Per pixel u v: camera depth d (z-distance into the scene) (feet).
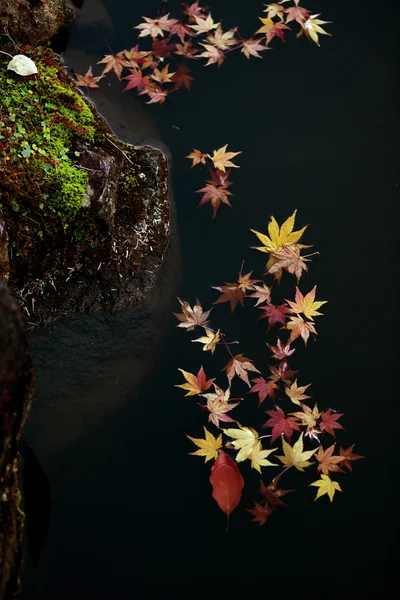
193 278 11.56
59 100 10.46
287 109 13.51
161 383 10.69
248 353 10.89
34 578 9.08
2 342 5.64
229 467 9.38
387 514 9.86
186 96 13.50
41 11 11.62
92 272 10.46
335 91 13.79
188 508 9.84
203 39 14.24
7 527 6.47
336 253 11.99
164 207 11.35
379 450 10.31
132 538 9.61
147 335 10.79
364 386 10.78
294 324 10.87
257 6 14.78
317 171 12.82
